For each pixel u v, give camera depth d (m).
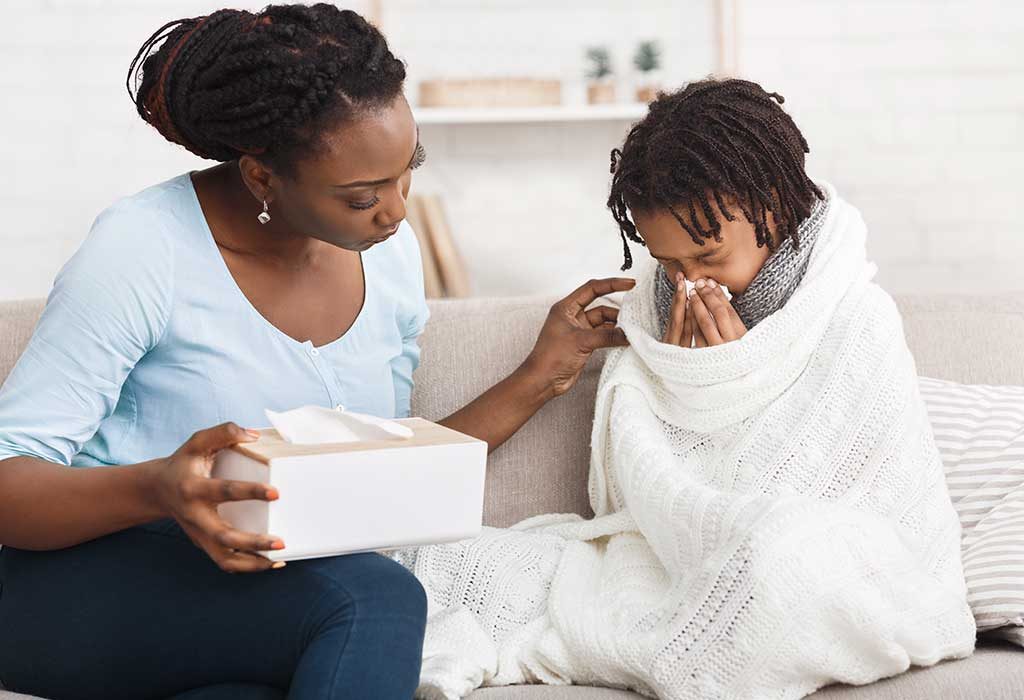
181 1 3.58
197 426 1.37
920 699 1.24
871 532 1.32
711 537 1.33
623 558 1.50
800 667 1.25
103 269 1.30
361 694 1.07
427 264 3.46
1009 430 1.60
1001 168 3.73
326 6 1.27
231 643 1.17
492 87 3.61
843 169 3.74
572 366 1.63
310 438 1.15
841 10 3.69
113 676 1.22
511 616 1.47
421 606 1.16
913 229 3.76
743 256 1.51
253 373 1.39
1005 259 3.75
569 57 3.66
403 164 1.26
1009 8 3.68
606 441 1.62
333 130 1.21
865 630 1.24
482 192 3.70
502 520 1.69
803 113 3.73
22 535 1.22
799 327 1.51
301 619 1.13
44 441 1.26
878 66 3.70
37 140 3.57
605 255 3.58
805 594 1.24
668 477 1.45
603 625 1.36
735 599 1.26
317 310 1.45
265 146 1.24
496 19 3.65
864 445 1.48
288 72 1.20
